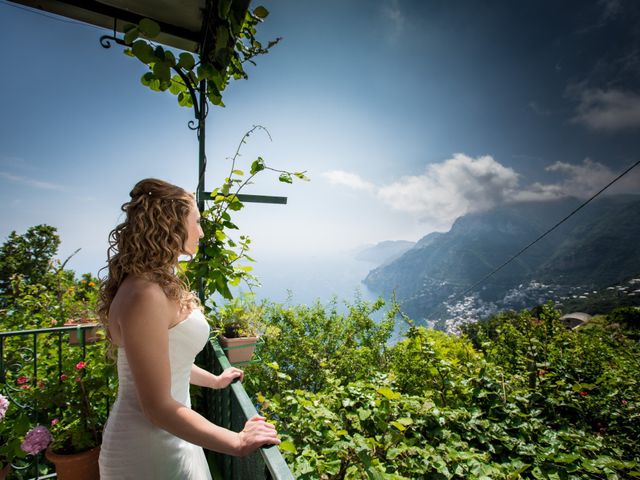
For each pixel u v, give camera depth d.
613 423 3.77
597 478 2.26
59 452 1.91
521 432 2.61
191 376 1.51
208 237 2.49
